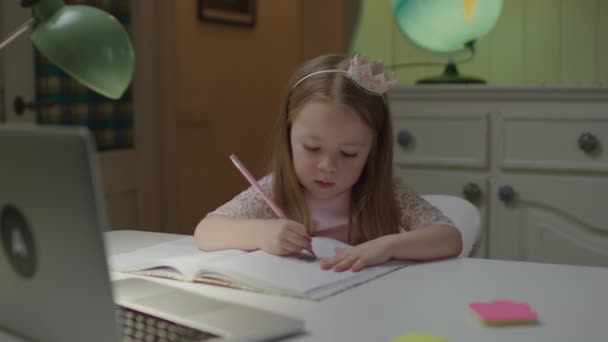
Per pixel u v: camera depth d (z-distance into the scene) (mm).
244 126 3693
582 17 2455
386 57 2689
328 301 897
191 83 3305
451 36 2262
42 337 707
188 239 1345
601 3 2424
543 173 2141
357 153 1198
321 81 1207
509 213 2188
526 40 2533
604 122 2053
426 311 852
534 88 2104
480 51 2594
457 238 1181
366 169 1340
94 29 1035
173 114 3156
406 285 977
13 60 2436
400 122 2293
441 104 2234
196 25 3314
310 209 1368
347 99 1178
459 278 1019
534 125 2129
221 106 3518
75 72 1020
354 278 999
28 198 650
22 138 629
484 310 819
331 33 3121
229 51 3547
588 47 2457
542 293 937
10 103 2432
